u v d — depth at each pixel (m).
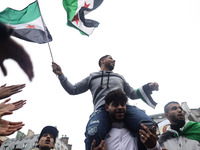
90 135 2.67
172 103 5.08
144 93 3.50
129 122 2.93
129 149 2.71
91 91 3.69
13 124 1.87
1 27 0.79
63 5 5.36
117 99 2.90
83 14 5.41
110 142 2.77
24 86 2.07
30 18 5.79
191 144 4.40
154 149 2.53
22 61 0.79
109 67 3.98
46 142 4.72
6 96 1.95
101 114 3.00
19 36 5.43
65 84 3.78
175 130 4.81
